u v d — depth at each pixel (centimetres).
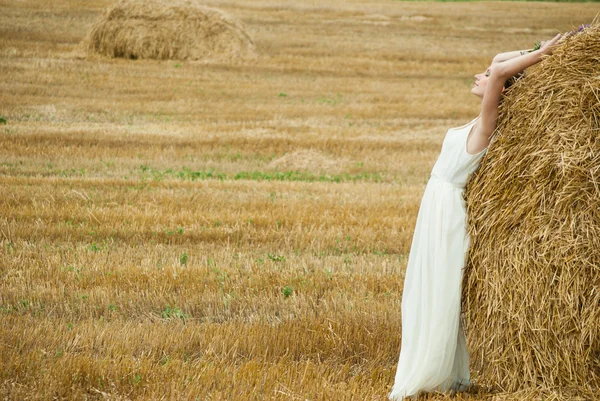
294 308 884
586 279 597
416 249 678
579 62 605
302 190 1549
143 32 3456
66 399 630
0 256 1034
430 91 3041
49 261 1024
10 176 1552
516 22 5175
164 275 984
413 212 1382
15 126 2123
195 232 1198
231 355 747
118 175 1659
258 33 4194
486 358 666
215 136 2097
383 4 5856
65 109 2420
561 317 606
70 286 934
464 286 666
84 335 762
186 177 1662
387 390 677
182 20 3509
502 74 627
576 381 612
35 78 2852
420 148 2061
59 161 1767
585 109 599
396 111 2617
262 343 766
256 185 1571
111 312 861
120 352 726
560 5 6425
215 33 3531
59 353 707
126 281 962
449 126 2409
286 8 5212
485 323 650
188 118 2397
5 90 2628
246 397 638
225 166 1809
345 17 5019
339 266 1066
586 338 604
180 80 3020
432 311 654
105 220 1252
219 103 2652
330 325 796
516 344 630
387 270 1050
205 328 795
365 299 914
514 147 626
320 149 2005
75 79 2903
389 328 815
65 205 1329
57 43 3606
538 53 629
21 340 745
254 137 2095
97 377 664
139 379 658
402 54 3869
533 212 611
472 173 656
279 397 642
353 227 1262
